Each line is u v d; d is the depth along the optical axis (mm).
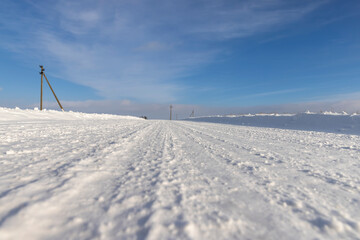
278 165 2750
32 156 2701
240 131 9328
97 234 1007
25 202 1259
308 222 1226
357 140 6141
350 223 1220
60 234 987
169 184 1818
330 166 2742
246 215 1287
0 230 952
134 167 2387
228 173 2287
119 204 1354
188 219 1186
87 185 1690
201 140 5527
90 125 10266
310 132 9367
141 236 1004
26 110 17844
